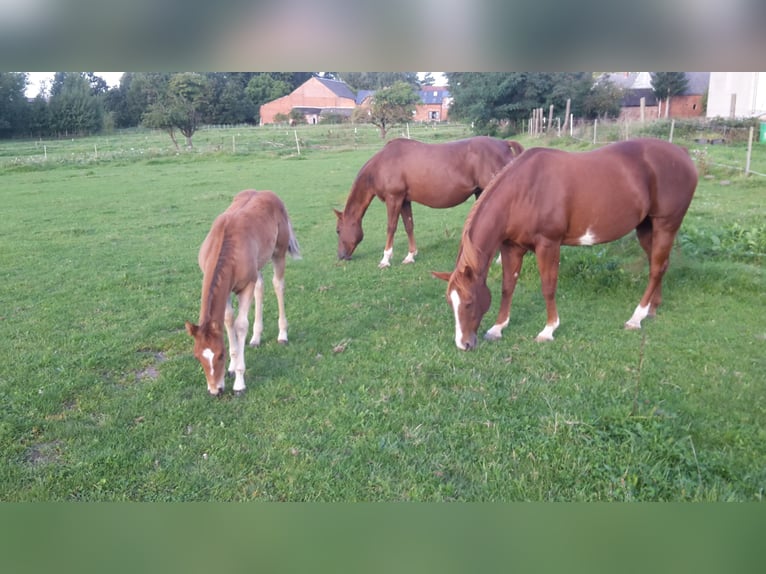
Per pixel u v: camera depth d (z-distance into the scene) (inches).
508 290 236.4
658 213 229.3
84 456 159.6
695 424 163.0
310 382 199.0
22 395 193.2
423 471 149.6
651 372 196.5
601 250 320.2
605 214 221.1
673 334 229.6
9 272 350.3
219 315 182.5
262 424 174.7
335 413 178.1
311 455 157.6
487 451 156.4
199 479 149.5
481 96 1429.6
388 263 352.5
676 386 186.5
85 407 185.6
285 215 241.9
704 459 146.3
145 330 250.5
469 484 145.0
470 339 215.0
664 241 233.6
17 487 148.1
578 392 184.7
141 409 184.4
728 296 265.4
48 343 239.0
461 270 209.0
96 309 282.5
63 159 1130.0
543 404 179.3
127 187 760.3
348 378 201.6
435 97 3144.7
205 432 170.9
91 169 1027.9
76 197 674.8
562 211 219.6
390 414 176.7
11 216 551.2
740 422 164.4
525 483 142.8
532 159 221.9
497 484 143.7
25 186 790.5
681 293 271.1
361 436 166.6
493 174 322.7
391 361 213.3
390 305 277.7
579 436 158.4
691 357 208.5
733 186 522.6
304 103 2723.9
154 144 1606.8
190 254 396.2
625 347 218.7
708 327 234.2
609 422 163.2
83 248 415.5
